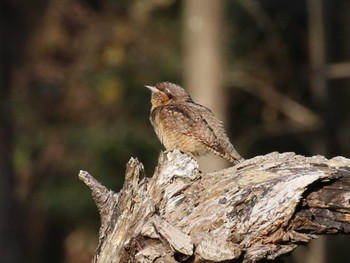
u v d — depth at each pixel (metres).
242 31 21.42
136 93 21.64
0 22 19.75
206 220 7.20
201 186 7.41
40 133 21.97
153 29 22.38
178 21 22.33
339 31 22.25
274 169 7.37
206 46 16.22
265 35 21.69
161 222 7.16
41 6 22.25
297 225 7.18
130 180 7.43
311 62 21.61
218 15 16.30
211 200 7.29
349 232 7.28
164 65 21.61
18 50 21.66
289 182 7.12
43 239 23.23
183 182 7.45
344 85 22.05
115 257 7.41
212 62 16.20
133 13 22.56
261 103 21.80
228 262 7.01
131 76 21.75
